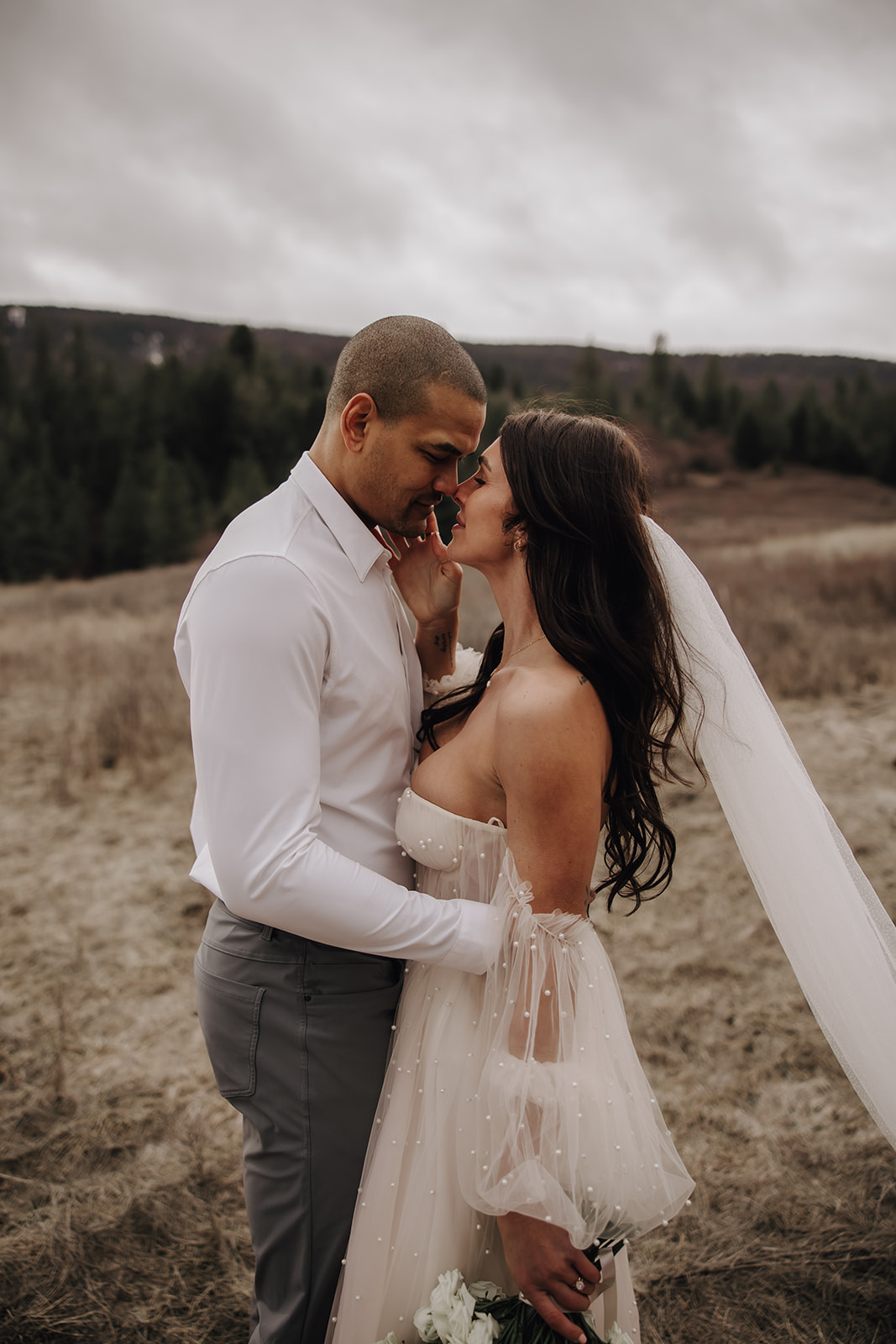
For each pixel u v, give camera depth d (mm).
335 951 1482
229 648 1348
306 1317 1521
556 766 1313
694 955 3426
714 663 1667
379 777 1568
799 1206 2223
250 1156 1550
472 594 12281
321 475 1523
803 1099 2615
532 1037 1302
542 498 1432
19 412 69750
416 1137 1477
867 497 62500
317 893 1314
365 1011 1506
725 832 4480
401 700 1589
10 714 7344
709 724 1663
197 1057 2928
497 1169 1268
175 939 3709
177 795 5352
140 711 6594
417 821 1504
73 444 64188
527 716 1322
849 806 4578
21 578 49438
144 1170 2434
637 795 1510
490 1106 1287
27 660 9547
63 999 3270
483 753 1432
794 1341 1874
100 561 53312
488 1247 1468
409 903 1359
